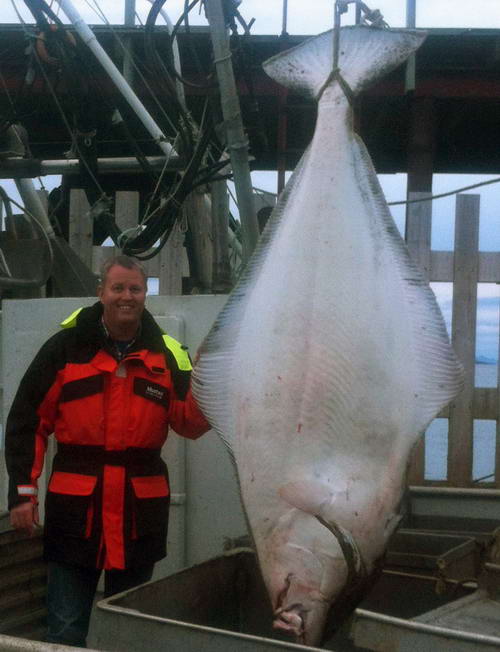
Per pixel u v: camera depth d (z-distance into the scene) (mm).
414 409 2289
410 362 2309
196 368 2457
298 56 2629
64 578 2975
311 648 2080
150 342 3080
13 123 5527
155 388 3041
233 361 2412
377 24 2623
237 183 4281
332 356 2303
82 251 6266
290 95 6898
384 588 3082
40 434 3055
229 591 3047
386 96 7172
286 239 2439
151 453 3072
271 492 2295
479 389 5543
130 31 6613
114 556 2938
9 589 3514
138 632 2332
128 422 3002
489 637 2041
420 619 2395
